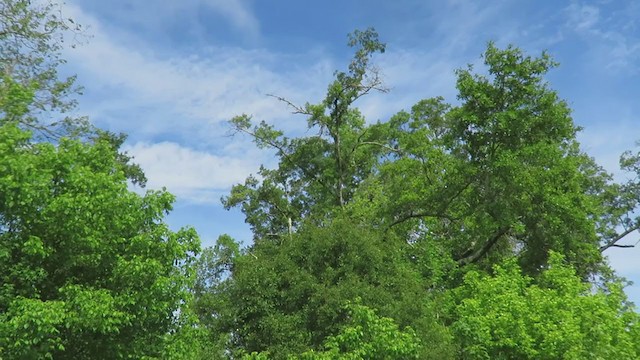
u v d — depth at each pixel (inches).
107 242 498.3
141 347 503.8
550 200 911.0
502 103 954.7
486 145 971.3
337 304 685.3
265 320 708.0
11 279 460.4
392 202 1084.5
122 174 537.3
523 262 1004.6
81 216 470.6
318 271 756.6
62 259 480.7
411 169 1107.3
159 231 521.3
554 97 937.5
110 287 497.7
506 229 973.2
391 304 701.3
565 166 940.6
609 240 1211.2
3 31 718.5
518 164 909.2
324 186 1401.3
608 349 578.9
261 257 800.3
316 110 1237.7
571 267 728.3
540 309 629.9
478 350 625.3
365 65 1195.3
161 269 503.5
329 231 773.9
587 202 960.9
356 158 1428.4
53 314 416.2
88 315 437.7
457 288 808.3
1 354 409.4
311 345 692.1
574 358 557.6
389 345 553.6
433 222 1127.0
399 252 813.9
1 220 459.8
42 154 491.5
